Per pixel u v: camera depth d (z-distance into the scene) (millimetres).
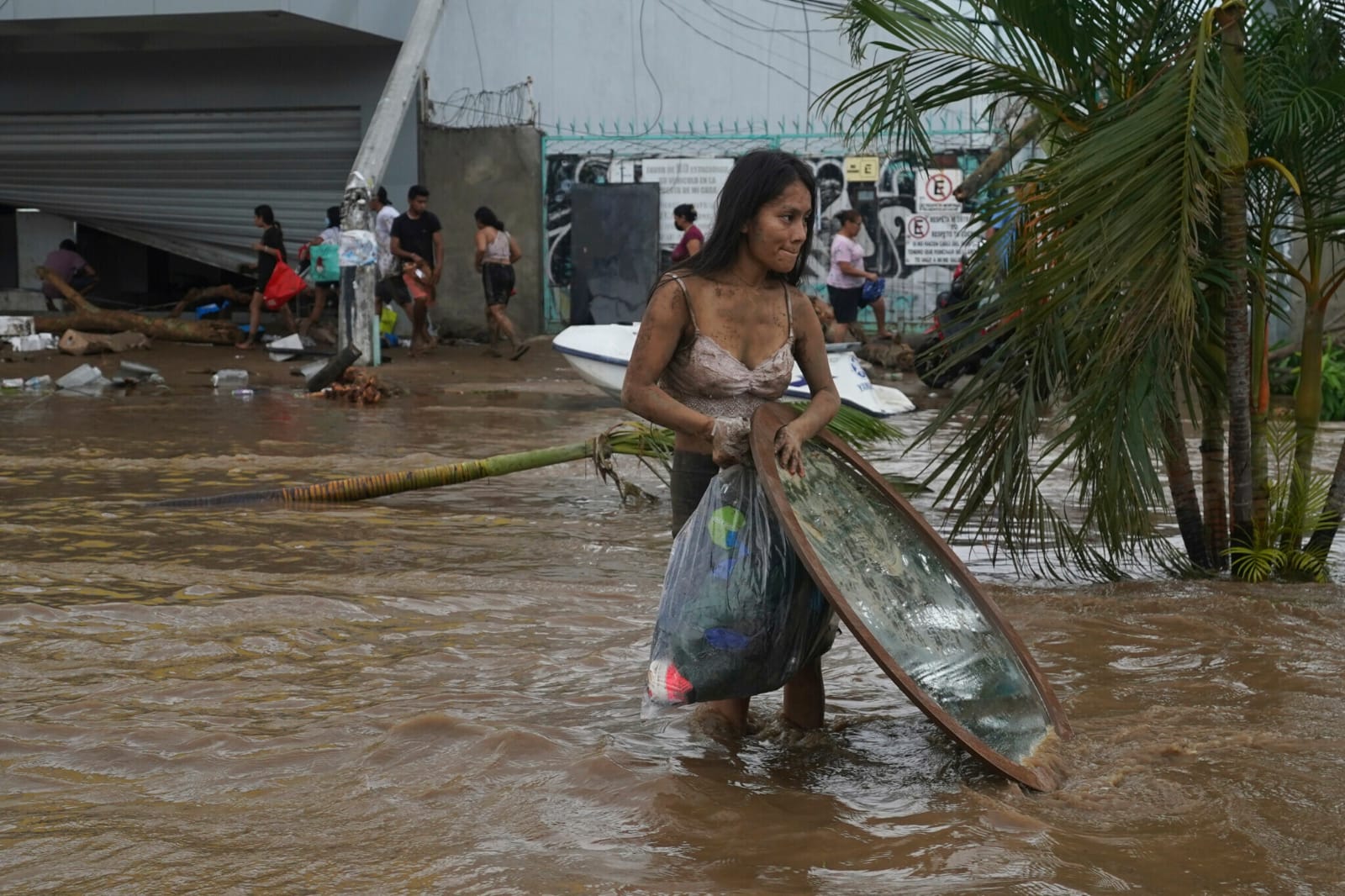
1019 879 2814
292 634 4840
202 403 13008
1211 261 5555
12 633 4805
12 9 19453
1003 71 5969
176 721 3852
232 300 21875
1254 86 5590
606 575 5934
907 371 17031
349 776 3414
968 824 3111
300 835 3025
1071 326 5395
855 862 2896
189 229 22891
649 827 3078
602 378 12469
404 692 4176
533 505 7742
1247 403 5793
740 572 3479
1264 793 3348
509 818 3137
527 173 21281
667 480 8656
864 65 20031
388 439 10500
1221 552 6098
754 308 3738
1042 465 9234
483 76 21328
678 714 3938
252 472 8797
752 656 3457
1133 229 5066
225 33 20609
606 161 21141
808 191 3684
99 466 8945
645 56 20844
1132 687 4293
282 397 13672
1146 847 3000
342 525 6988
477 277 21562
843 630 5059
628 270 21188
